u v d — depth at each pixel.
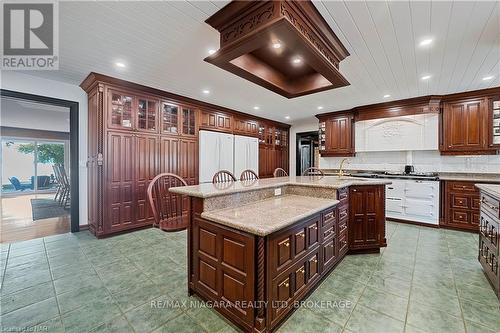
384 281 2.12
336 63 2.31
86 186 3.71
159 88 3.73
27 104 5.74
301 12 1.70
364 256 2.69
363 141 4.87
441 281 2.12
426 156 4.50
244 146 5.35
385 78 3.24
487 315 1.65
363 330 1.51
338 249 2.38
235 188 2.01
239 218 1.54
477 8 1.79
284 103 4.64
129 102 3.53
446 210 3.82
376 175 4.52
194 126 4.47
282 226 1.40
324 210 2.04
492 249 1.99
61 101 3.46
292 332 1.49
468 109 3.84
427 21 1.95
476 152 3.81
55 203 6.10
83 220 3.68
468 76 3.16
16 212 5.00
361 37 2.20
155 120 3.84
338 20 1.93
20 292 1.92
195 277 1.84
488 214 2.11
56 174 6.94
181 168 4.20
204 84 3.55
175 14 1.88
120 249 2.87
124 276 2.20
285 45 1.81
